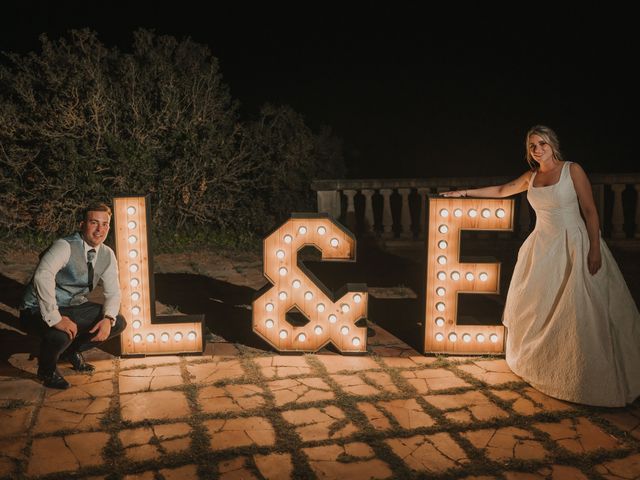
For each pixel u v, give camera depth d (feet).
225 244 29.96
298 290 15.28
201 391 13.30
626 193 45.16
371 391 13.33
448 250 15.03
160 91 30.25
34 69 31.04
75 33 29.84
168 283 22.88
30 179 28.66
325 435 11.42
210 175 30.68
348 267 26.32
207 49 33.12
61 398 12.92
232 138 31.07
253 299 15.33
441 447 11.03
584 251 12.69
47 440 11.19
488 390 13.38
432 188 31.96
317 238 15.06
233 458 10.64
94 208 13.26
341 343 15.47
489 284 15.16
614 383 12.42
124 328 14.61
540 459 10.62
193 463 10.47
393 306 20.15
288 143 33.01
